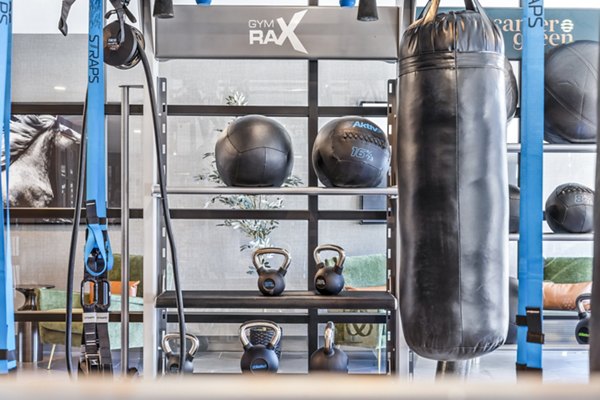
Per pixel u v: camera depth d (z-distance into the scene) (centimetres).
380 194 460
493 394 28
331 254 586
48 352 571
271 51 476
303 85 628
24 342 567
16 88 591
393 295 481
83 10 614
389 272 495
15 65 594
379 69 604
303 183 627
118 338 550
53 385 29
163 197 325
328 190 457
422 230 233
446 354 232
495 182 234
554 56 459
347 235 584
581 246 617
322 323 521
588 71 453
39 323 566
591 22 490
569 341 540
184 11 472
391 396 28
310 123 519
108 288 303
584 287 540
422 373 558
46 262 570
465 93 229
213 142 639
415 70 234
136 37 309
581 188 479
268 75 641
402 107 241
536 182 239
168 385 29
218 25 474
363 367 550
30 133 579
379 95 602
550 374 547
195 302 450
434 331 231
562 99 454
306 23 477
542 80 240
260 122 462
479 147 230
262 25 475
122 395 28
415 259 235
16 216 567
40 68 596
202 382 30
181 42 472
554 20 491
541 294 234
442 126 229
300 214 518
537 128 239
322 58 478
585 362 584
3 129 257
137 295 564
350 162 452
